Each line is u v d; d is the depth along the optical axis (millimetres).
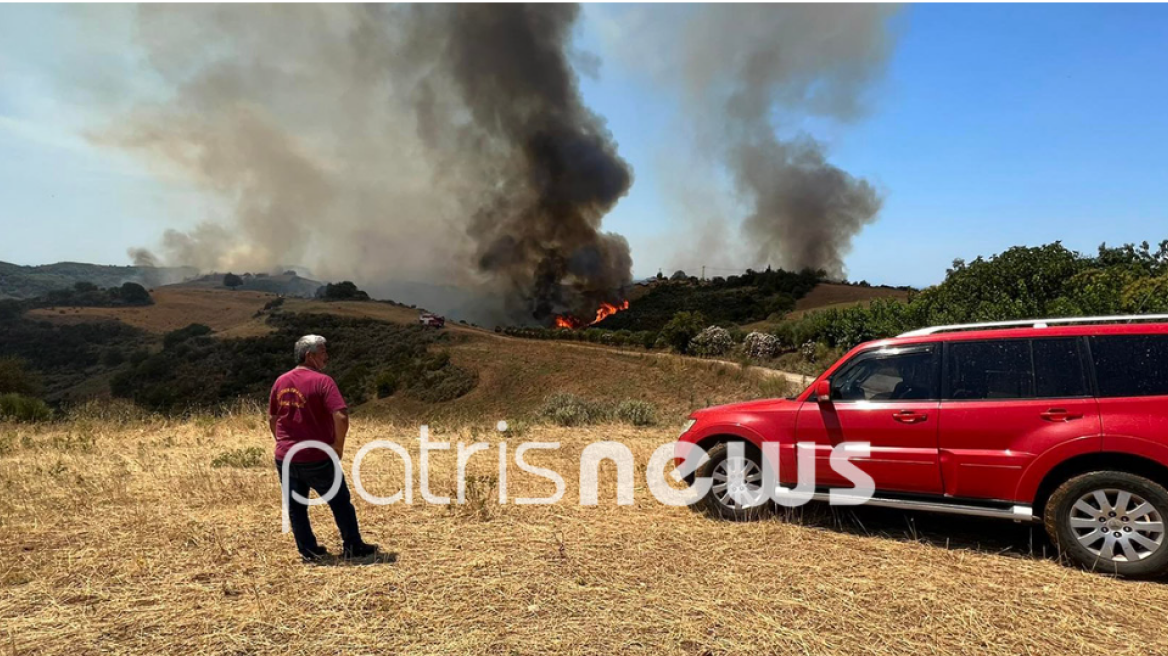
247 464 7738
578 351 53875
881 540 4730
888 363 4953
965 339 4707
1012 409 4375
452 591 3771
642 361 42000
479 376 50656
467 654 3014
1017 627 3291
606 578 3975
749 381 26828
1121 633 3227
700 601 3609
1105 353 4262
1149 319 4336
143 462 7855
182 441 10023
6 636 3205
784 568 4141
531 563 4242
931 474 4586
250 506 5750
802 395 5242
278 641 3162
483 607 3547
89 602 3643
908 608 3521
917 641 3146
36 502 5840
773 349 34438
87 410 13500
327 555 4441
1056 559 4285
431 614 3455
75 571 4098
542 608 3527
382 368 60781
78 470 7379
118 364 77125
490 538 4812
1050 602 3592
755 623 3328
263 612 3455
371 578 3979
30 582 3920
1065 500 4133
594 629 3271
